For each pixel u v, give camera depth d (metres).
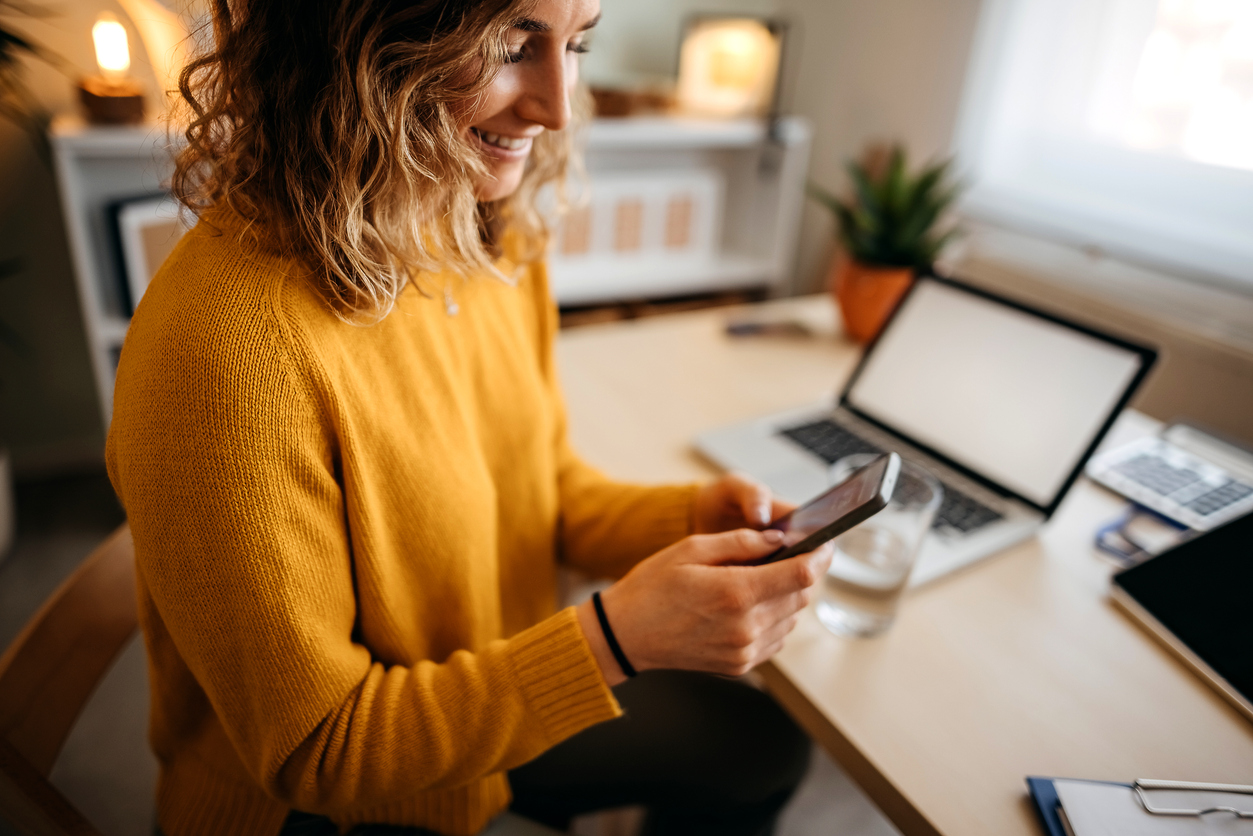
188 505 0.45
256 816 0.62
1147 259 1.76
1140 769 0.60
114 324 1.73
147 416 0.45
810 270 2.68
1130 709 0.66
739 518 0.75
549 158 0.74
